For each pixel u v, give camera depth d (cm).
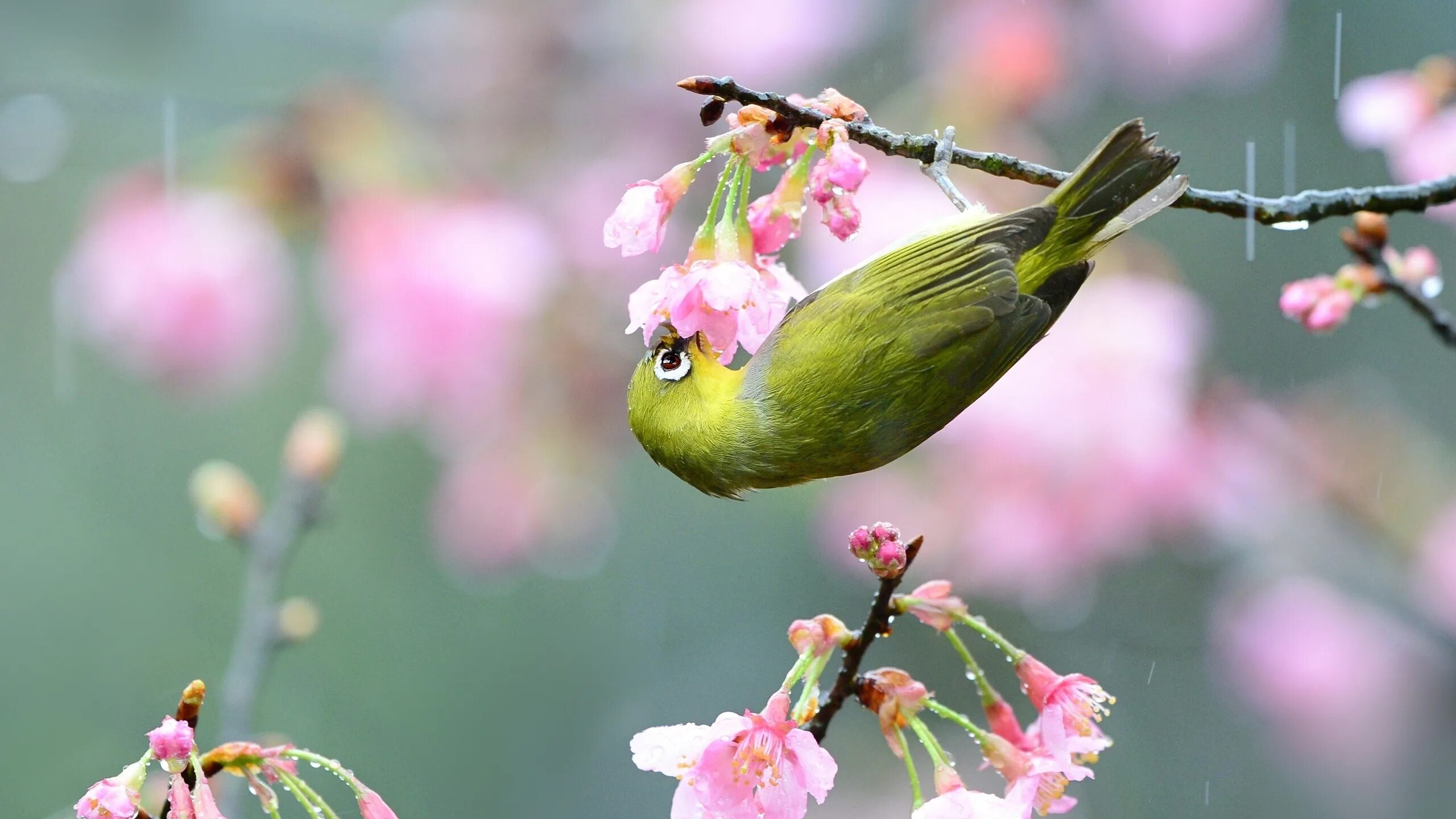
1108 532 379
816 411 351
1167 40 414
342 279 371
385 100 376
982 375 351
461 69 391
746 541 495
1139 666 439
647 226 348
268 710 465
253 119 371
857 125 349
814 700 349
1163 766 446
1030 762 349
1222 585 417
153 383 371
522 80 391
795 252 377
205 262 369
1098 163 352
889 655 455
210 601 480
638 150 393
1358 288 359
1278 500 400
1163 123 455
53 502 476
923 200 375
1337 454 408
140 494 480
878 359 351
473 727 478
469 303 371
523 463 380
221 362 370
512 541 381
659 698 480
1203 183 468
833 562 413
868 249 374
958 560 387
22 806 439
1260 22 421
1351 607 408
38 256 476
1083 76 406
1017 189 377
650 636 486
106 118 378
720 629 488
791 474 352
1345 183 469
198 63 380
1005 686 446
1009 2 384
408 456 489
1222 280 464
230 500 364
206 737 459
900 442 352
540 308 379
